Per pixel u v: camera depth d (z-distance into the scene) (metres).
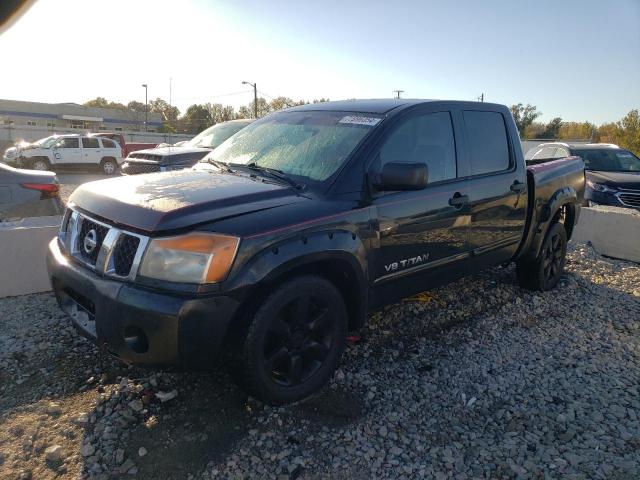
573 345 4.31
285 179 3.55
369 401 3.37
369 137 3.66
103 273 2.94
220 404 3.25
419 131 4.02
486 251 4.59
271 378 3.09
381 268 3.61
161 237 2.79
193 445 2.87
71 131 44.88
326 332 3.37
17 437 2.86
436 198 3.95
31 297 4.84
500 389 3.57
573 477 2.68
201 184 3.41
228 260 2.79
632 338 4.52
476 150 4.50
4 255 4.76
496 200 4.55
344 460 2.81
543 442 2.99
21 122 62.09
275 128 4.34
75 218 3.34
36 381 3.41
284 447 2.89
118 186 3.43
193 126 68.06
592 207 8.33
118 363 3.63
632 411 3.30
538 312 5.05
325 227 3.19
